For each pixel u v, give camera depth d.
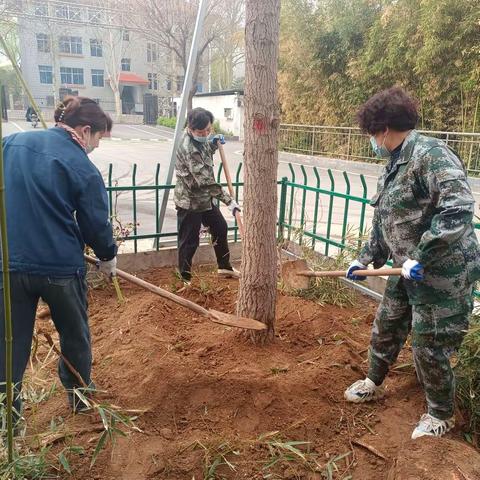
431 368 2.57
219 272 5.08
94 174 2.42
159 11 26.22
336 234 7.36
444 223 2.25
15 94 41.00
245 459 2.53
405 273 2.39
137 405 2.90
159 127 39.12
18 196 2.30
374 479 2.46
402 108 2.43
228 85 40.28
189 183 4.53
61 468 2.44
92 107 2.51
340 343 3.65
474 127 12.88
